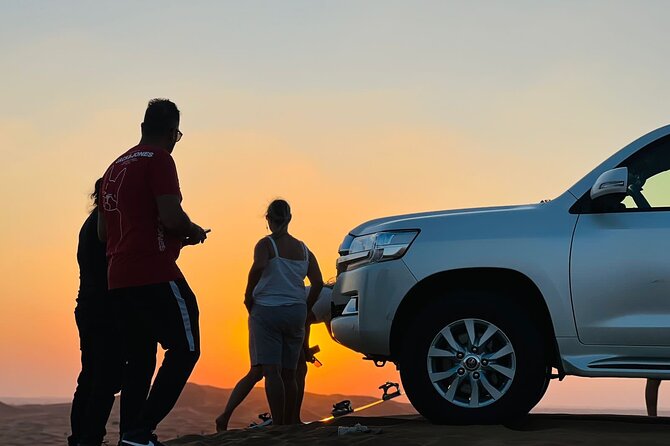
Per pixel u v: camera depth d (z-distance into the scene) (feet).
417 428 17.81
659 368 17.13
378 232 19.40
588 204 18.17
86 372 19.13
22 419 96.99
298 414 26.25
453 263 18.43
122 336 16.71
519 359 17.87
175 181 16.02
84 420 17.74
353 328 19.25
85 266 18.24
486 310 18.10
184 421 106.22
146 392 16.79
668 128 18.21
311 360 26.84
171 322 15.85
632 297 17.38
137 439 15.60
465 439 16.29
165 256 15.99
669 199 17.76
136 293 15.83
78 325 18.43
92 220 18.38
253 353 23.48
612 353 17.47
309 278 24.20
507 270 18.19
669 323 17.07
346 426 20.18
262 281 23.35
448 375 18.24
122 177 16.10
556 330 17.78
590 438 16.08
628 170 18.16
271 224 23.57
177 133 17.01
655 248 17.38
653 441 15.80
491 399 18.04
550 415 20.21
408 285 18.70
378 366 20.57
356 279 19.35
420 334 18.39
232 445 18.67
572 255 17.84
